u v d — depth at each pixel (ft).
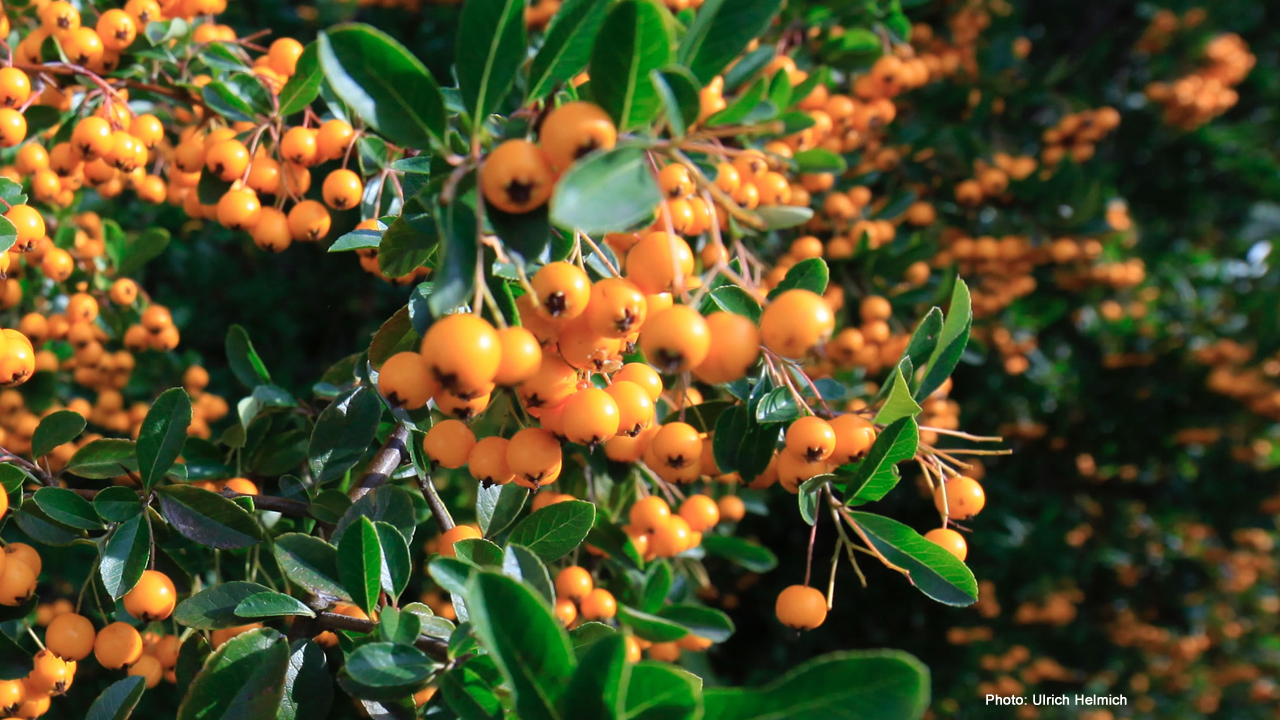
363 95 0.59
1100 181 1.67
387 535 0.68
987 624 2.23
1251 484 2.33
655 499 0.87
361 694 0.63
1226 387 2.18
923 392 0.72
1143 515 2.40
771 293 0.71
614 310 0.60
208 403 1.42
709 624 0.94
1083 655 2.37
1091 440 2.24
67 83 0.92
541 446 0.65
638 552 0.90
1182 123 2.25
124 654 0.72
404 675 0.61
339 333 2.03
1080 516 2.27
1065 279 1.91
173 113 1.20
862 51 1.27
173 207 1.75
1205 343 2.20
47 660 0.73
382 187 0.88
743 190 0.94
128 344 1.21
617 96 0.58
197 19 1.04
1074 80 2.06
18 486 0.72
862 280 1.32
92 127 0.84
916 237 1.32
